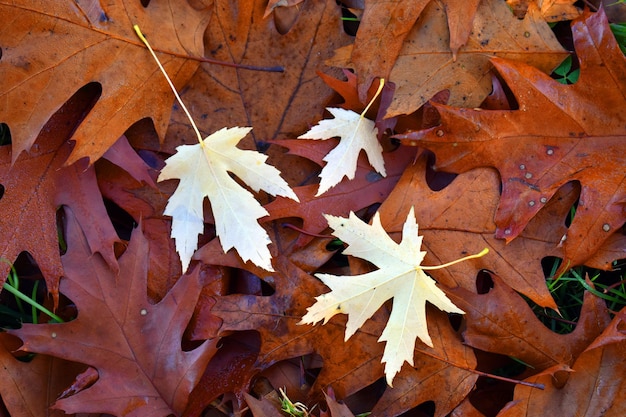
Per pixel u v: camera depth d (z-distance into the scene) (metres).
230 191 0.43
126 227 0.48
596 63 0.44
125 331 0.43
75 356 0.43
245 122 0.46
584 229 0.44
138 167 0.44
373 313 0.43
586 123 0.44
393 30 0.44
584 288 0.48
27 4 0.42
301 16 0.46
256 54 0.46
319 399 0.44
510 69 0.44
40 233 0.44
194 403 0.44
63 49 0.42
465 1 0.44
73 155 0.43
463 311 0.43
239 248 0.43
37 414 0.44
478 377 0.45
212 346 0.43
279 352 0.44
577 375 0.44
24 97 0.42
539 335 0.44
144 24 0.43
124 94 0.43
